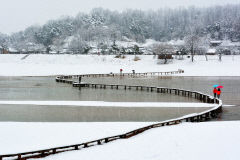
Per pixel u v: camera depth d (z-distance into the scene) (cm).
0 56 10562
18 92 4425
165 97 3969
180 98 3869
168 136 1828
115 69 9275
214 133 1870
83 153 1549
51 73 8288
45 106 3136
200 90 4762
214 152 1504
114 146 1662
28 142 1825
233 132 1889
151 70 9044
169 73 8300
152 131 1977
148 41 18525
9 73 7969
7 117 2575
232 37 16875
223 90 4753
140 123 2306
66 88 5053
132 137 1862
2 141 1845
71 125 2248
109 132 2033
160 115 2669
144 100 3662
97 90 4797
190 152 1511
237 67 8988
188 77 7362
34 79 6769
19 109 2961
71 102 3397
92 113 2758
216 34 17450
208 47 14025
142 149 1586
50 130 2102
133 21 19662
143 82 6150
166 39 18550
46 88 5022
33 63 9875
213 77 7356
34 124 2283
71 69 9012
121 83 5953
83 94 4247
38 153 1605
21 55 10762
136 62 10338
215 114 2683
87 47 13275
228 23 18250
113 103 3341
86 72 8681
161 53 10431
